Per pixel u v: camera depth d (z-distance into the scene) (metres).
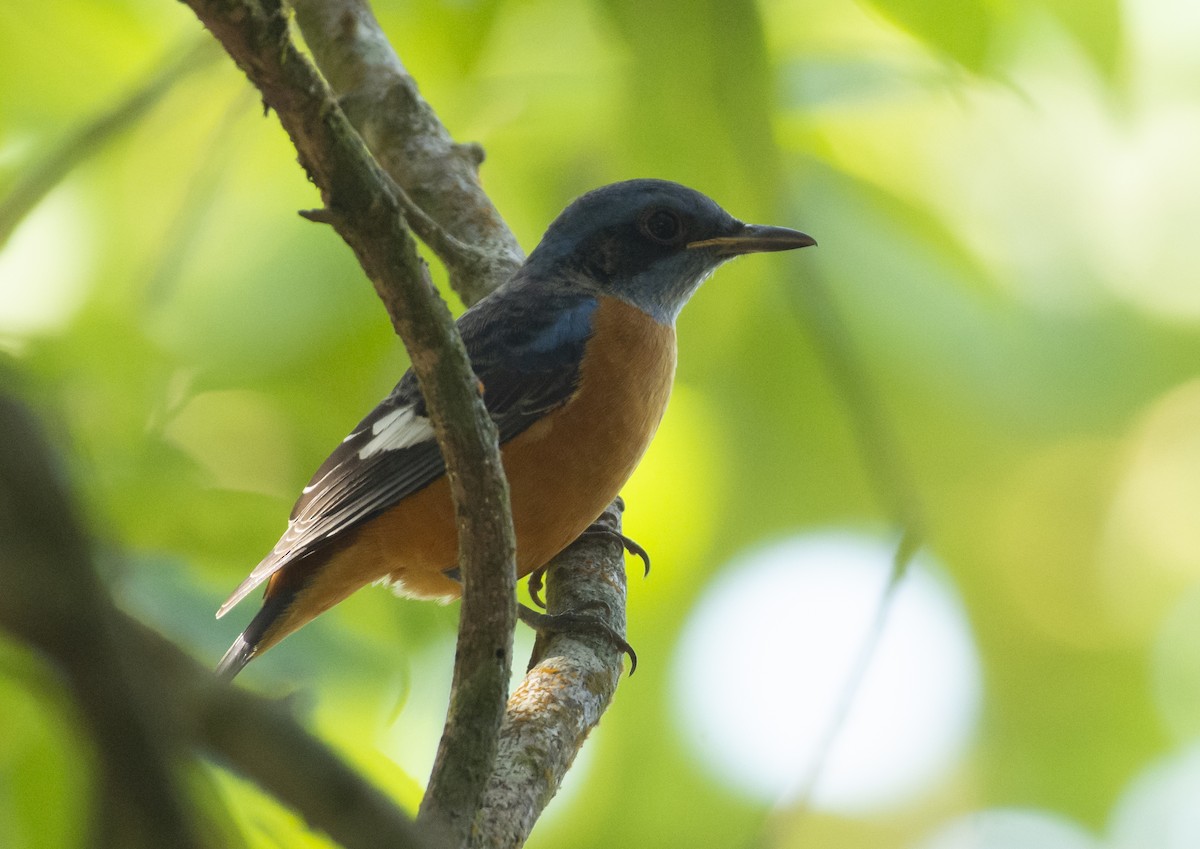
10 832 7.03
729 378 12.95
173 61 10.73
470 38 11.85
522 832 6.93
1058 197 13.80
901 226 12.48
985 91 10.87
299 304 11.84
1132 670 17.33
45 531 2.41
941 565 16.53
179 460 9.21
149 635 2.88
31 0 11.95
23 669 4.13
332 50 11.81
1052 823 17.06
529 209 12.85
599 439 10.23
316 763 3.04
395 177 11.52
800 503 13.48
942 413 13.49
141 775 2.50
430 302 5.85
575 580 9.78
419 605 10.71
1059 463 15.81
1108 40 10.35
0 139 12.12
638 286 11.03
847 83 11.96
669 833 14.53
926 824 16.91
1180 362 15.15
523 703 7.89
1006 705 17.33
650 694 13.85
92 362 9.91
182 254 10.88
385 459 10.17
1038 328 14.13
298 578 10.24
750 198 11.16
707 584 13.67
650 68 10.45
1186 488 17.25
